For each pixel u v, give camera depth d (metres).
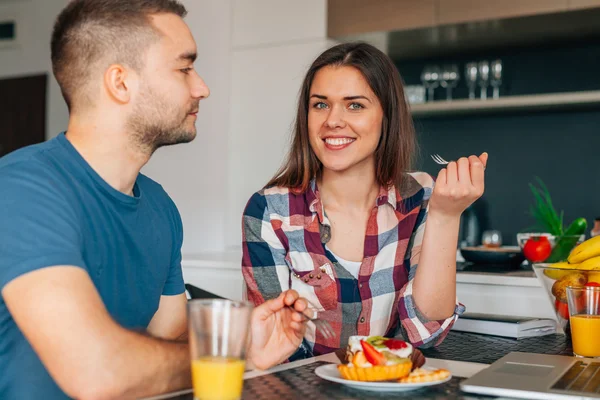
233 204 3.88
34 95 5.01
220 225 3.88
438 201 1.37
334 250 1.68
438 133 4.03
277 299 1.16
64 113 4.92
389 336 1.67
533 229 3.59
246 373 1.13
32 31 5.01
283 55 3.75
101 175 1.20
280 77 3.76
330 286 1.63
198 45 3.93
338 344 1.63
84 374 0.96
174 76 1.20
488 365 1.22
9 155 1.16
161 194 1.44
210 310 0.87
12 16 5.07
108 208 1.21
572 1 3.15
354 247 1.68
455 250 1.43
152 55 1.17
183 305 1.49
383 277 1.65
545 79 3.76
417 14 3.47
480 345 1.44
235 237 3.87
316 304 1.65
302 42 3.71
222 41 3.89
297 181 1.71
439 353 1.35
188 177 3.95
